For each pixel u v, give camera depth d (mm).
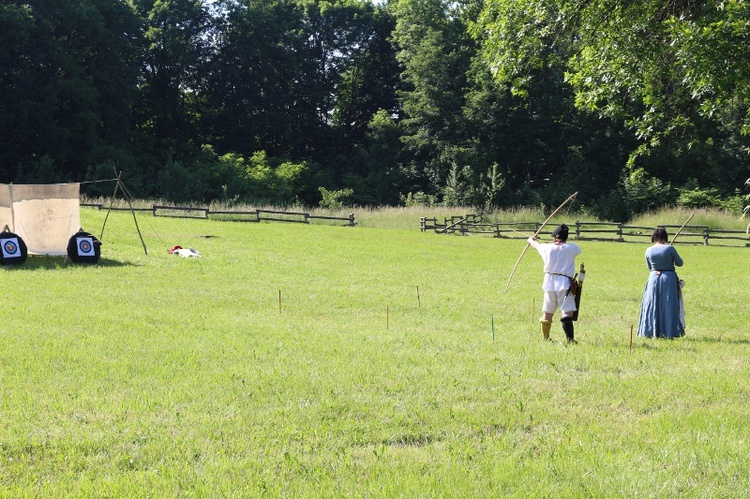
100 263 21766
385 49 86938
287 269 23047
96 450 6750
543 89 68000
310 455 6656
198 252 25859
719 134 63688
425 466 6391
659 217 50531
